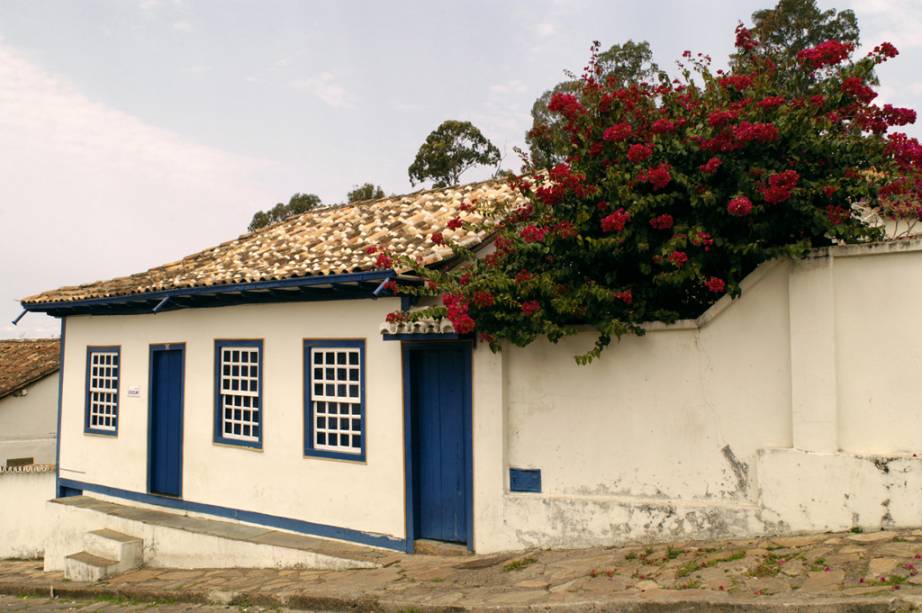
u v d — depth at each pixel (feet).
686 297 24.30
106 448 41.88
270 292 32.94
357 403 30.83
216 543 32.83
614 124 23.50
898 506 19.77
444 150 104.22
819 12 67.00
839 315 20.93
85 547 37.27
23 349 76.64
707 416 22.91
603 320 23.22
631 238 22.54
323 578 26.99
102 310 42.06
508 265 24.91
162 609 28.27
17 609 32.50
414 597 21.95
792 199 20.99
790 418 21.74
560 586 20.48
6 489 47.47
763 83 23.29
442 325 26.03
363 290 30.17
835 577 17.21
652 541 23.18
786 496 21.20
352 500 30.48
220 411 36.04
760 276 22.13
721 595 17.21
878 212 25.36
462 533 27.81
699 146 22.18
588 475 24.72
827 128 22.00
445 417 28.40
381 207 42.22
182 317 38.06
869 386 20.58
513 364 26.21
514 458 26.08
